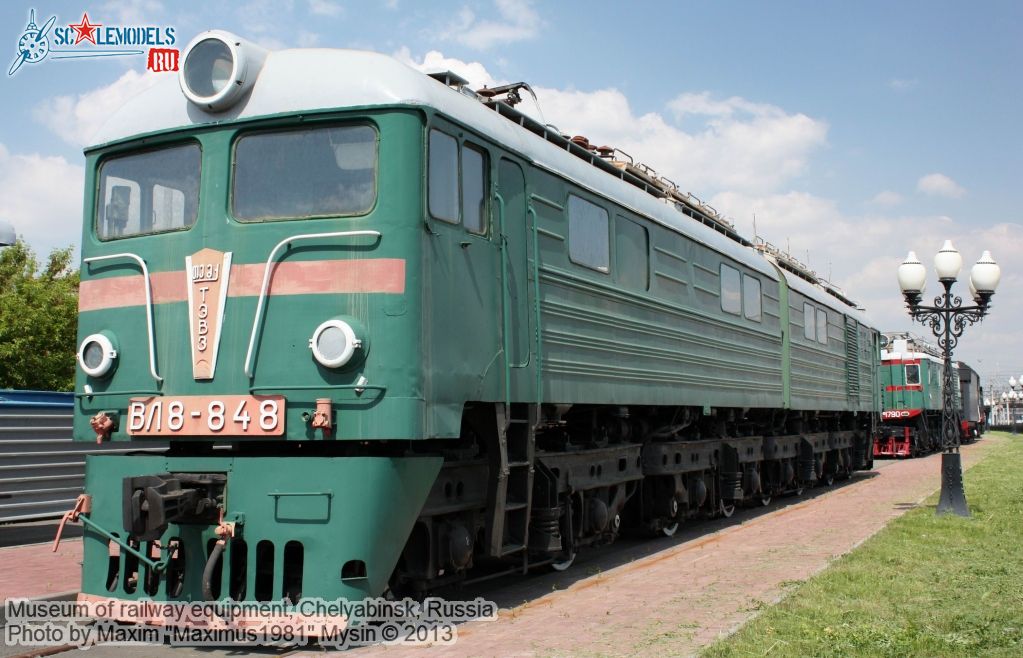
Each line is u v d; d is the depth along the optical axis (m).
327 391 6.53
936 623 6.94
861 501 16.78
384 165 6.74
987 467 24.78
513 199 8.27
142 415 6.94
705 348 12.89
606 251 10.13
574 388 9.16
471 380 7.31
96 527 6.99
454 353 7.11
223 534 6.38
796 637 6.39
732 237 15.55
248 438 6.68
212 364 6.80
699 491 13.38
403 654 6.24
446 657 6.11
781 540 11.61
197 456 7.03
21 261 28.50
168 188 7.36
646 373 10.88
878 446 36.03
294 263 6.74
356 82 6.89
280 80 7.07
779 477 17.42
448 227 7.18
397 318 6.57
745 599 7.79
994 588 8.29
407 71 7.05
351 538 6.35
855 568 9.07
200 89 7.14
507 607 7.84
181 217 7.25
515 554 9.22
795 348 17.41
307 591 6.33
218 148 7.11
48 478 11.96
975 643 6.34
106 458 7.07
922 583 8.51
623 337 10.35
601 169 10.85
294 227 6.79
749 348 14.80
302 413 6.57
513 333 8.05
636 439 11.88
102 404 7.25
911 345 40.34
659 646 6.22
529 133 9.02
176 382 6.94
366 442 7.02
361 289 6.61
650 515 12.38
